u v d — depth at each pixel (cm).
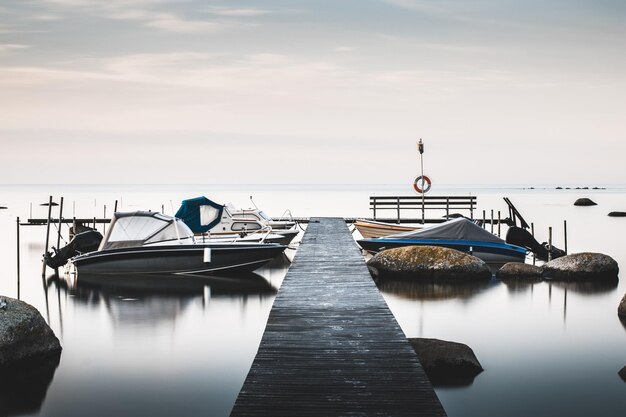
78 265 2261
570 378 1135
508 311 1705
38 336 1184
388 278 2189
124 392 1073
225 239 2466
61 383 1116
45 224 4253
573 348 1334
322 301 1375
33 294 1975
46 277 2311
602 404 1013
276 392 823
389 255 2208
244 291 1992
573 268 2169
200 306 1777
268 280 2197
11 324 1145
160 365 1223
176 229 2220
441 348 1120
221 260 2188
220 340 1409
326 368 917
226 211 3027
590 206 7450
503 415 973
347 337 1081
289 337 1081
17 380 1135
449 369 1107
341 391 827
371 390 831
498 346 1351
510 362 1233
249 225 3016
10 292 2011
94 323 1575
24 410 996
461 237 2503
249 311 1712
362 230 3120
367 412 762
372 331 1121
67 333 1474
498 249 2497
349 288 1529
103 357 1273
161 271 2216
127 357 1273
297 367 922
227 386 1106
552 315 1656
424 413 759
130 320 1608
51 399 1041
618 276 2244
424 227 2833
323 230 3066
